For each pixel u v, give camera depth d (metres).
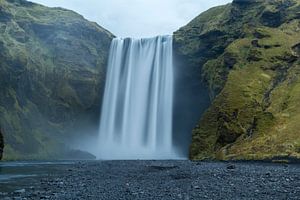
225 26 165.25
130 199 33.41
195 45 164.38
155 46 173.25
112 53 182.38
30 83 170.38
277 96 115.12
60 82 178.25
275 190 38.31
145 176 55.72
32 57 176.75
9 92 158.25
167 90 165.50
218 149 110.06
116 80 177.00
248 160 92.12
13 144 148.12
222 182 45.97
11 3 199.88
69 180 51.09
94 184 45.84
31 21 191.38
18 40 179.75
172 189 39.84
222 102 119.81
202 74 155.12
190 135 161.62
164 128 162.00
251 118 110.62
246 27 157.12
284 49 134.62
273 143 93.75
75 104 176.12
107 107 175.75
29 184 46.69
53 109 173.00
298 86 114.62
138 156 160.00
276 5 161.88
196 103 162.12
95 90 178.12
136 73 173.38
